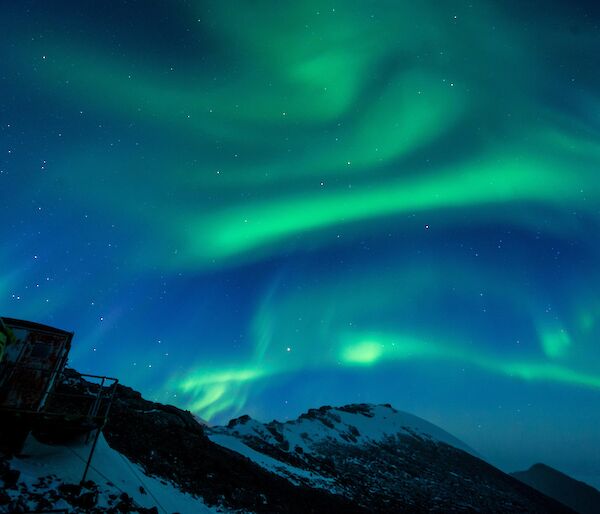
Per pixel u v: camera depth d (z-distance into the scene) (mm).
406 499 45750
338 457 56500
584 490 153750
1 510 9492
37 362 14344
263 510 21547
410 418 102062
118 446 18953
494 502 58125
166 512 14812
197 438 27578
